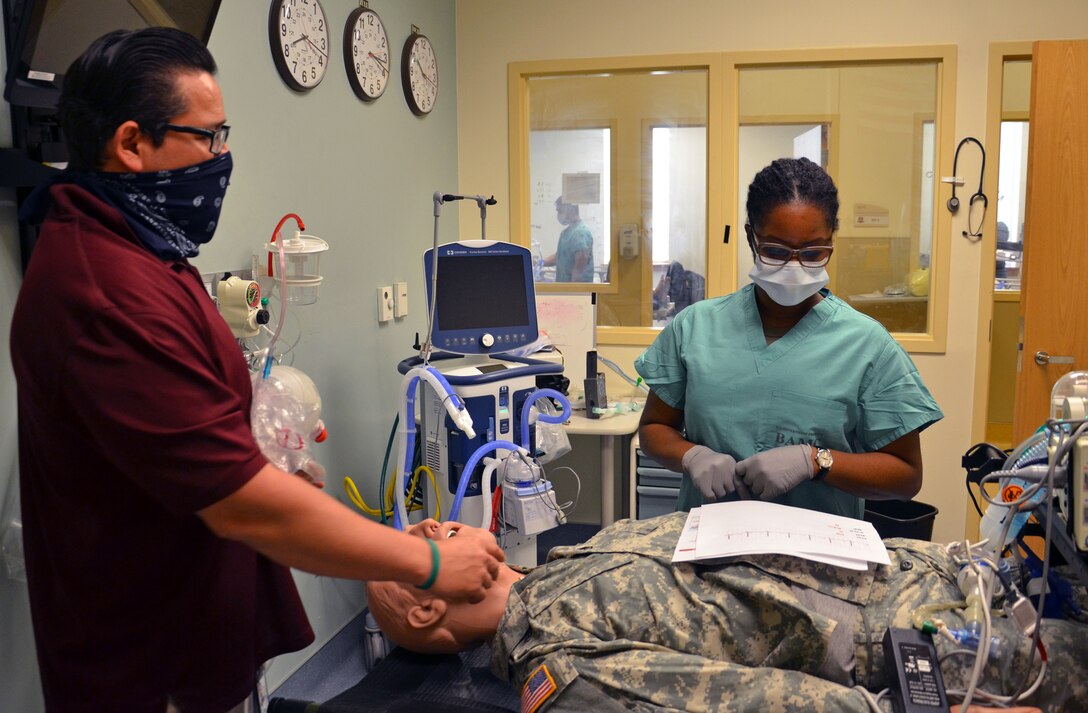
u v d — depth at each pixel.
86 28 1.47
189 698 1.22
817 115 3.53
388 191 3.04
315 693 2.50
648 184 3.71
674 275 3.75
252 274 2.20
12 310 1.54
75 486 1.09
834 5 3.43
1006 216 5.48
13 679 1.56
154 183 1.12
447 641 1.66
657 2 3.55
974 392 3.52
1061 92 3.05
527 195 3.81
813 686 1.31
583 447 3.84
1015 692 1.34
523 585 1.62
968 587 1.42
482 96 3.74
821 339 1.76
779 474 1.62
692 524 1.61
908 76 3.45
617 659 1.40
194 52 1.14
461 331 2.53
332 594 2.70
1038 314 3.14
